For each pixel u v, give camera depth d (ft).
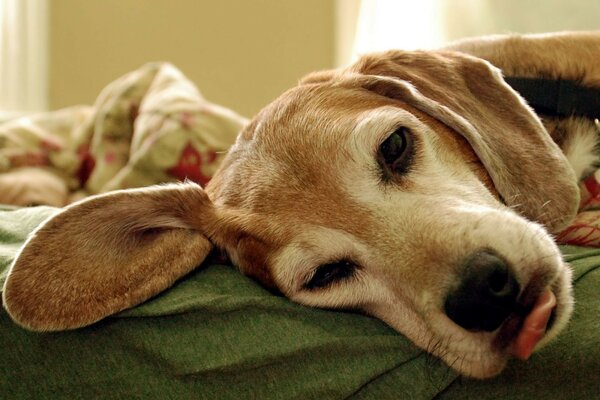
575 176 1.66
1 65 4.05
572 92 1.77
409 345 1.35
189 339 1.31
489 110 1.66
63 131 3.35
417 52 1.75
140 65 4.20
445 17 3.25
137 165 2.69
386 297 1.47
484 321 1.32
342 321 1.39
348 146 1.52
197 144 2.68
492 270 1.31
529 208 1.58
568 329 1.33
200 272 1.52
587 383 1.31
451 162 1.56
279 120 1.65
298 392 1.29
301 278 1.53
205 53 4.20
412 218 1.45
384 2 3.52
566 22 2.64
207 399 1.31
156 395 1.32
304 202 1.54
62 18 4.11
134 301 1.36
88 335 1.34
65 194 3.07
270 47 4.21
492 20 2.96
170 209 1.59
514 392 1.34
